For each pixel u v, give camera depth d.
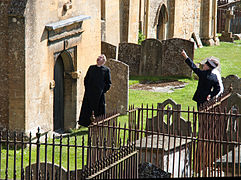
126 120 44.19
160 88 57.41
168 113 32.94
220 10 107.38
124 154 24.97
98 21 47.03
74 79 43.50
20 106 37.31
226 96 33.38
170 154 29.83
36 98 38.53
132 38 70.81
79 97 44.22
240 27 108.69
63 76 43.47
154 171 26.98
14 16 36.44
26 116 37.44
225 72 67.38
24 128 37.44
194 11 88.38
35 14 37.38
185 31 86.25
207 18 90.69
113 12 65.56
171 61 62.44
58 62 42.91
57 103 43.22
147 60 62.81
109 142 29.34
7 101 37.59
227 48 88.88
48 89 40.03
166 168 29.67
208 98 35.31
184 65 62.16
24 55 36.81
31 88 37.81
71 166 34.22
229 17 96.00
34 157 35.72
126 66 45.38
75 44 42.94
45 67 39.31
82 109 40.91
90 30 45.62
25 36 36.66
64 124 43.78
